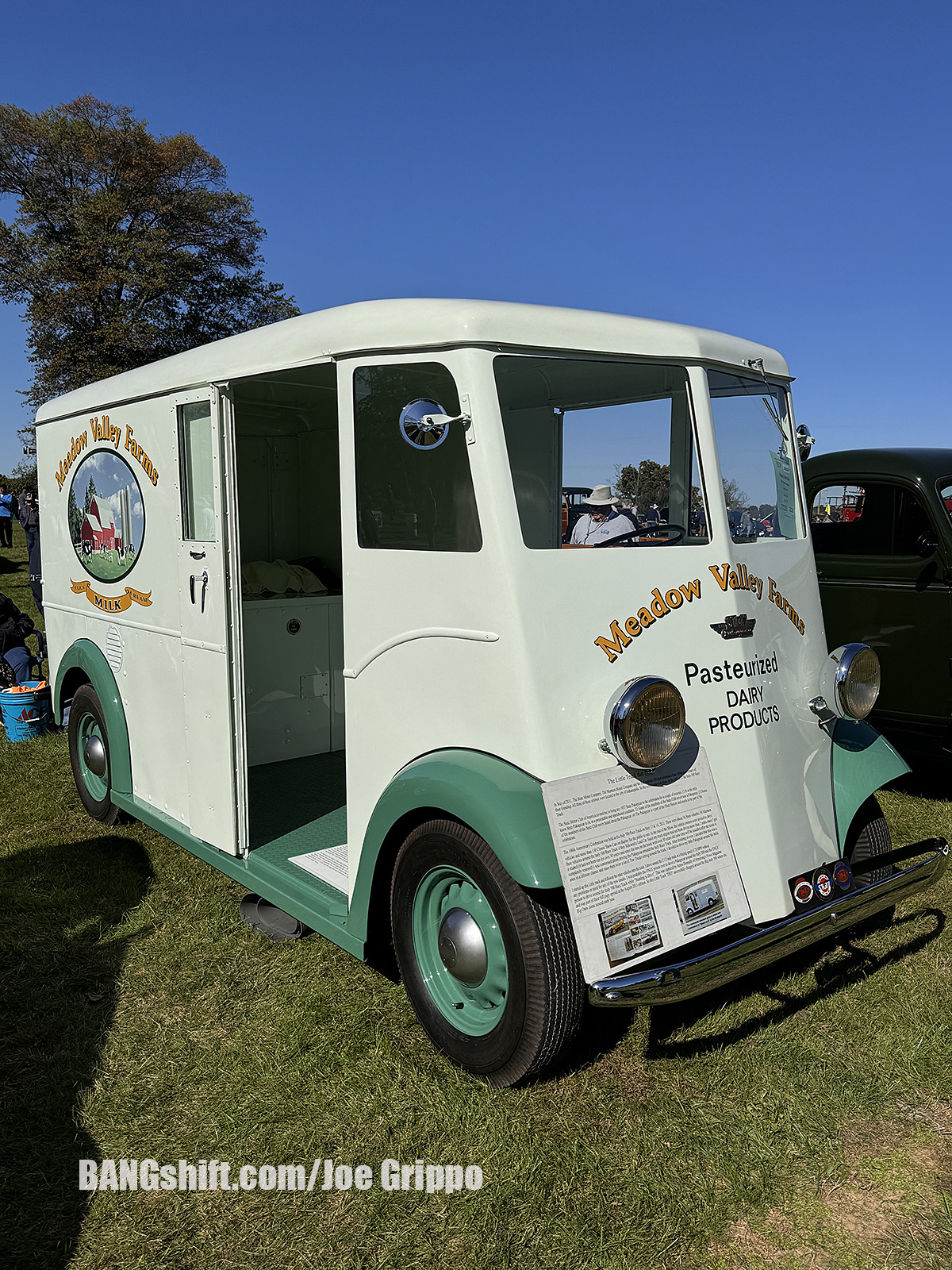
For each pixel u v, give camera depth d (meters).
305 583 5.23
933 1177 2.43
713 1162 2.47
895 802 5.35
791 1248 2.21
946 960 3.52
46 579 5.50
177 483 3.89
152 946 3.68
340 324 2.98
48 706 6.79
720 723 2.91
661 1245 2.21
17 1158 2.54
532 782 2.56
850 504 5.87
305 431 5.25
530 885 2.40
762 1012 3.18
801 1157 2.50
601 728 2.67
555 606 2.65
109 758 4.68
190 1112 2.71
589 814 2.52
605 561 2.78
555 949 2.56
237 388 4.14
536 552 2.65
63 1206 2.37
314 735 5.35
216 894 4.14
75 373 28.80
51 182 32.16
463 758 2.69
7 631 7.14
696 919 2.62
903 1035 3.03
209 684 3.78
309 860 3.72
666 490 3.11
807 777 3.13
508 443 2.67
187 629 3.90
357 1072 2.85
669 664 2.85
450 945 2.81
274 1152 2.54
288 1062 2.92
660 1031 3.06
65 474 5.09
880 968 3.47
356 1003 3.24
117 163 31.72
